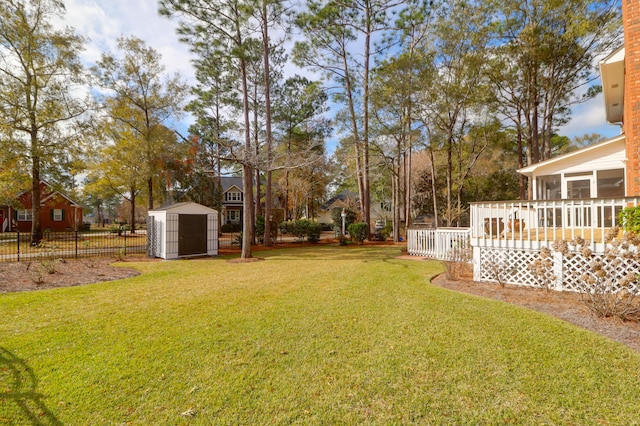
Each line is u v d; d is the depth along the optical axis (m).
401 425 2.19
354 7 16.91
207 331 3.96
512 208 6.80
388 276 7.73
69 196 20.36
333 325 4.16
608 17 12.96
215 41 12.69
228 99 18.53
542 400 2.46
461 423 2.21
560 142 26.72
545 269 6.04
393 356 3.23
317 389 2.64
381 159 20.45
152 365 3.05
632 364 3.01
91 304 5.23
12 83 14.16
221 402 2.46
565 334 3.79
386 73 16.38
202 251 12.68
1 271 8.20
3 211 25.39
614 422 2.20
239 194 37.56
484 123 18.69
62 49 14.90
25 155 14.28
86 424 2.20
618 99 9.51
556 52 14.60
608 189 10.38
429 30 16.55
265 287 6.56
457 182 23.77
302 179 29.36
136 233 25.03
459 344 3.52
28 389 2.62
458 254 8.77
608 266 5.61
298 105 21.12
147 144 17.47
